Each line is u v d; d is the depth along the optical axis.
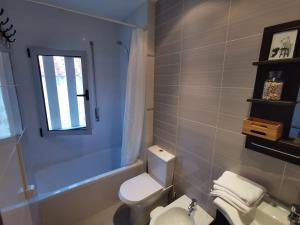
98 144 2.70
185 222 1.45
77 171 2.50
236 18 1.10
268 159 1.04
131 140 2.05
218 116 1.30
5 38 1.28
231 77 1.17
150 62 1.89
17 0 1.82
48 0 1.83
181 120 1.66
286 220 0.90
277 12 0.91
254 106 1.05
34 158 2.22
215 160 1.38
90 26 2.31
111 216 1.86
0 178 0.66
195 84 1.45
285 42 0.88
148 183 1.80
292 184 0.95
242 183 1.09
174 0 1.54
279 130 0.92
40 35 2.01
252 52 1.04
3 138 0.79
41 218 1.50
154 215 1.45
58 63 2.18
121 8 1.98
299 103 0.87
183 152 1.69
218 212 1.26
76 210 1.71
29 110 2.09
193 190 1.63
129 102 1.96
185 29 1.47
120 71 2.67
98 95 2.56
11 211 0.75
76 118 2.43
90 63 2.40
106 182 1.87
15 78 1.76
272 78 0.93
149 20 1.79
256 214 1.00
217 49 1.24
